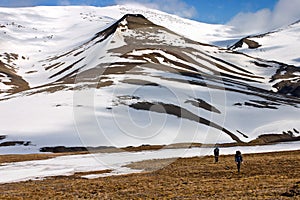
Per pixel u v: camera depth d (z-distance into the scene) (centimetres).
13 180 3525
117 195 2067
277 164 3744
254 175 2980
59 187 2738
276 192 1803
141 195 1998
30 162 5366
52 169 4322
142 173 3269
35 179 3509
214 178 2898
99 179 3106
